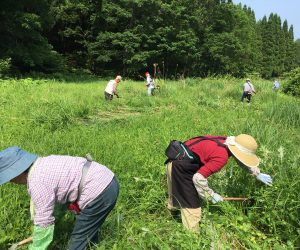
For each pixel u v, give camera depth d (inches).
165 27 1544.0
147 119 399.2
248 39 2529.5
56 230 156.6
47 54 1066.1
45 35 1472.7
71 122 353.4
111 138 282.8
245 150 157.3
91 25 1496.1
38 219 122.0
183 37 1619.1
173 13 1569.9
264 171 192.1
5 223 154.7
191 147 163.2
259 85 931.3
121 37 1450.5
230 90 790.5
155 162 224.1
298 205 165.8
